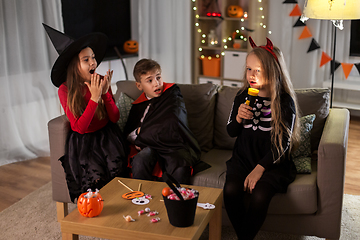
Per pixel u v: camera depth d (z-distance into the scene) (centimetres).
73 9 372
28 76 308
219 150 226
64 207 211
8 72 297
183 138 204
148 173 191
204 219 136
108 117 211
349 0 247
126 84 242
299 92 213
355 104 410
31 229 206
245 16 421
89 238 193
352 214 212
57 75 202
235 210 173
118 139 206
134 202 148
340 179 165
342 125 190
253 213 167
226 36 441
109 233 133
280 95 183
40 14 303
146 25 427
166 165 194
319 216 172
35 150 318
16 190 258
